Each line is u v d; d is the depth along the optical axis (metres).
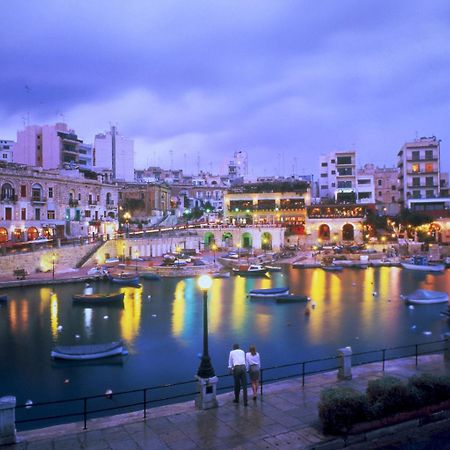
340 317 43.88
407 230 103.38
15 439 14.28
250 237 108.44
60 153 109.56
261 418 15.80
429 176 110.94
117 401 24.97
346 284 64.50
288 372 28.83
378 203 120.62
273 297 53.94
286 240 111.62
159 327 40.38
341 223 110.38
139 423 15.58
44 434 14.88
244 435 14.53
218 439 14.30
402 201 116.44
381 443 14.31
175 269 73.75
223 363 30.86
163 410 16.80
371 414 14.65
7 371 29.48
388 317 43.78
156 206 126.38
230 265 83.50
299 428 14.95
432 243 98.12
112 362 31.22
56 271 68.56
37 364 30.77
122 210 123.75
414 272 76.88
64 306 48.81
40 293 55.91
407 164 112.44
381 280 68.06
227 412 16.38
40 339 36.62
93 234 88.44
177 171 197.50
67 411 23.69
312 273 77.19
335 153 125.50
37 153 110.12
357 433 14.30
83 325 41.06
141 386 27.12
